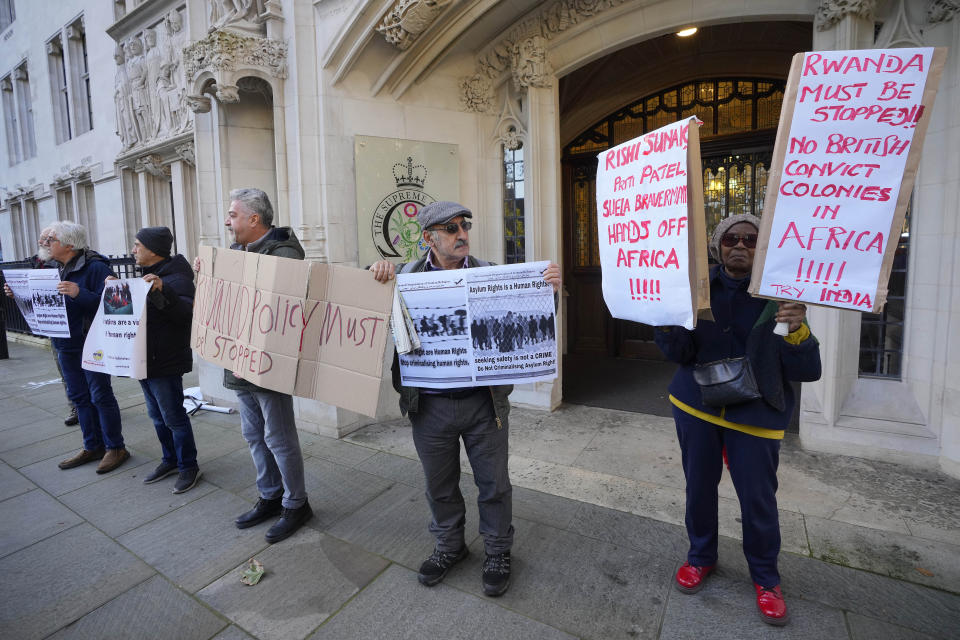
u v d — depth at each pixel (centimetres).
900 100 144
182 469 318
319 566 236
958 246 288
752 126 537
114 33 775
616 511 276
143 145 756
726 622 193
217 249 262
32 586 227
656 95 580
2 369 672
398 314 208
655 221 174
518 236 464
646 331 630
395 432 404
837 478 300
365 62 401
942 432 302
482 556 241
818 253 156
